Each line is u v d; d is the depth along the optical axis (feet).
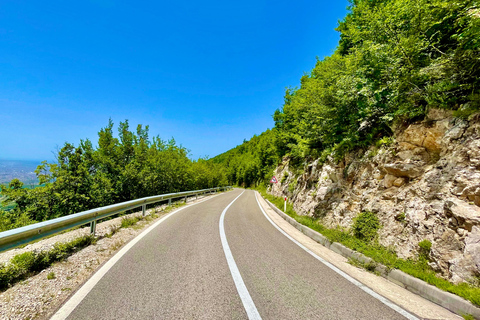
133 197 48.19
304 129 41.88
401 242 14.52
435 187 14.07
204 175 98.48
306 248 18.31
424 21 17.56
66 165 39.52
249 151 289.53
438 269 11.57
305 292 10.72
